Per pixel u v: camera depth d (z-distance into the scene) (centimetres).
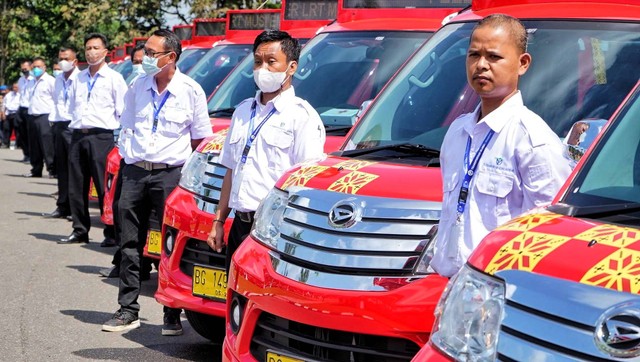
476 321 324
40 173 2128
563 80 560
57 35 4303
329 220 489
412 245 464
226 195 640
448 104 593
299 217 508
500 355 308
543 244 324
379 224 475
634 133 386
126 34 3002
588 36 571
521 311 306
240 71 1030
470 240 404
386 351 458
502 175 402
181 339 754
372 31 827
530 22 596
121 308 773
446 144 421
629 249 304
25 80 2655
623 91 543
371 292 461
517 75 402
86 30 3109
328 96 799
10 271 995
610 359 277
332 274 476
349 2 862
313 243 492
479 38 399
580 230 326
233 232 624
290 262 502
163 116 763
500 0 627
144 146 760
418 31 807
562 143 418
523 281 311
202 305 686
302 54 850
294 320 487
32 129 2091
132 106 775
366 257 471
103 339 742
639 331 275
